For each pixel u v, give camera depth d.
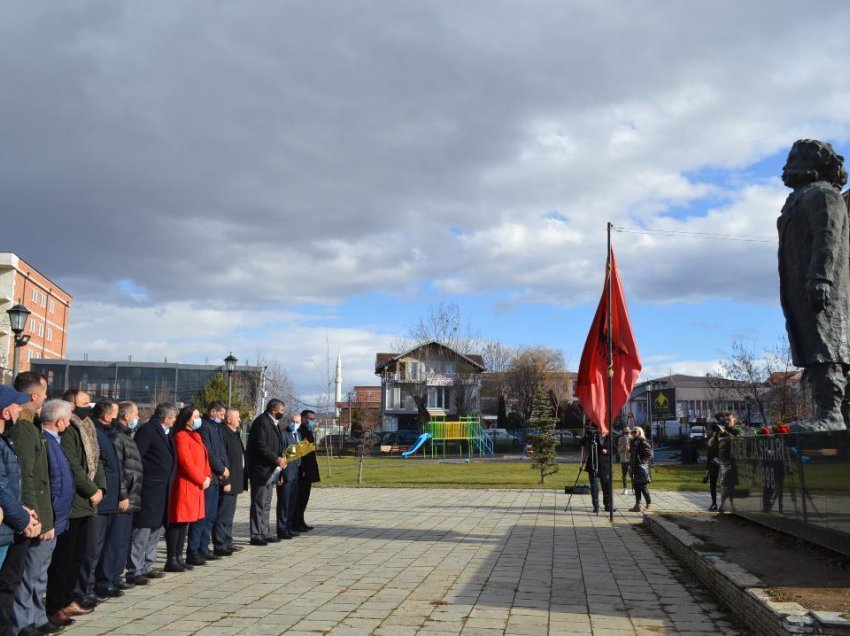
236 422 11.71
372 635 6.40
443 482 25.73
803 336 9.20
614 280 15.78
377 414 74.00
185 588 8.45
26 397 5.89
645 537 12.47
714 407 62.78
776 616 5.69
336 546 11.67
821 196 8.99
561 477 27.89
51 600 6.99
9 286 57.75
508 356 77.31
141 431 9.11
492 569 9.57
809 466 8.14
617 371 15.62
